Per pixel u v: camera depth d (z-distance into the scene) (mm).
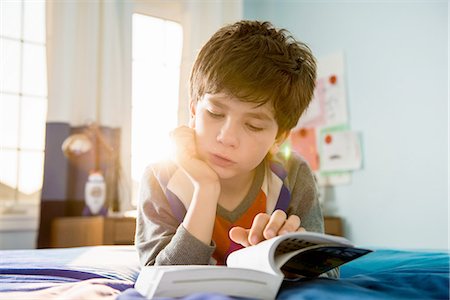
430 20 2562
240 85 806
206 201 825
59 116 2670
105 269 937
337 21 3068
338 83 3016
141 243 933
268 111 840
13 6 2842
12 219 2586
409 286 665
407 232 2605
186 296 575
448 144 2443
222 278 589
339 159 2965
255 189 997
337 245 617
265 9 3609
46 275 848
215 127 848
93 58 2803
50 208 2586
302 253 661
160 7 3330
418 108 2594
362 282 687
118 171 2832
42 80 2895
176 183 955
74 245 2371
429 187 2518
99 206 2615
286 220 717
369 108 2836
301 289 606
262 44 876
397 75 2703
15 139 2799
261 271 595
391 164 2703
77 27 2818
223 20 3252
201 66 889
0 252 1226
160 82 3316
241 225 984
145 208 962
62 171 2627
